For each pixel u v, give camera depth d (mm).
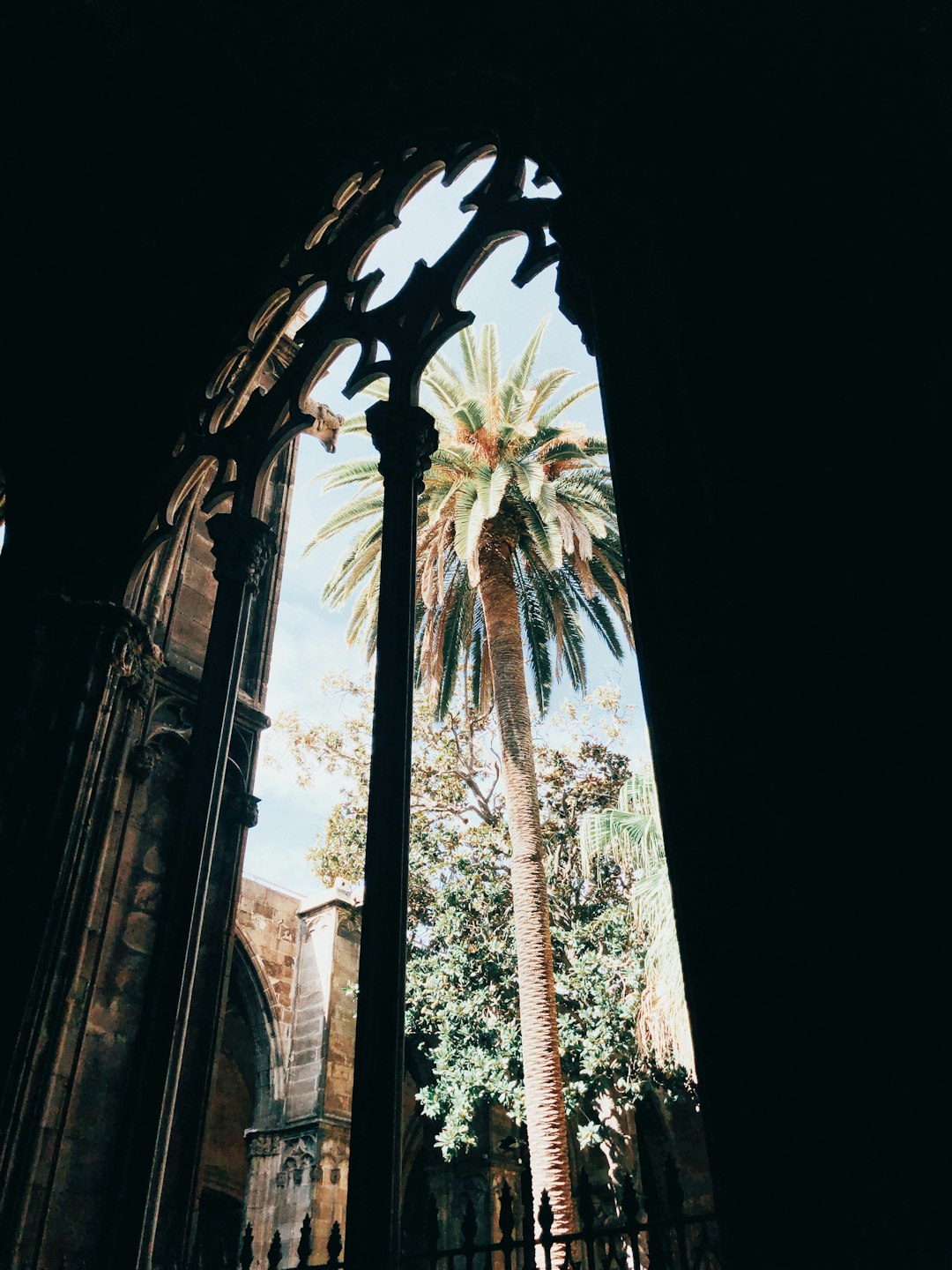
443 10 8758
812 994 3023
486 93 8336
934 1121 2660
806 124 4562
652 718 3977
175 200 10258
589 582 18469
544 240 7273
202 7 9391
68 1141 6875
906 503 3502
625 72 5766
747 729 3553
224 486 8711
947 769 3037
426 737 23328
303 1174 18688
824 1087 2893
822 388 3920
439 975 20078
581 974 18891
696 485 4301
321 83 9727
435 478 18406
